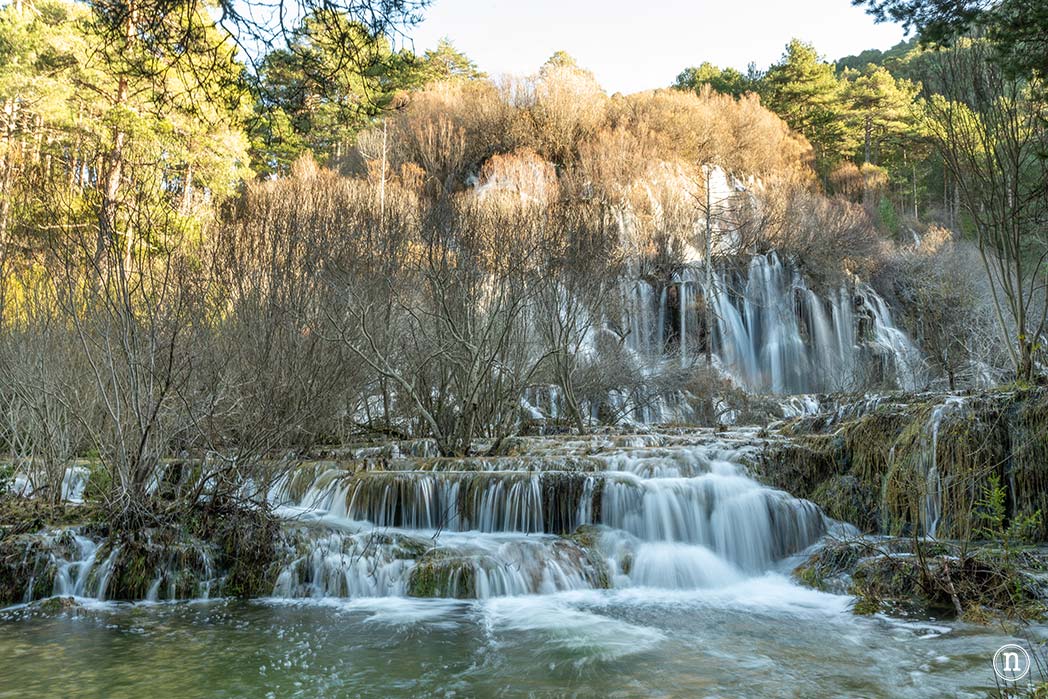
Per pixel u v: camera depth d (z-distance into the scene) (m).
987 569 8.35
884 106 66.81
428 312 15.90
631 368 22.77
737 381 35.47
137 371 9.48
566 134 54.69
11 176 10.20
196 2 5.16
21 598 8.38
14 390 10.41
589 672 6.30
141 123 22.33
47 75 23.77
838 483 11.59
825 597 8.95
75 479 11.22
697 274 38.72
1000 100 12.34
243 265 11.81
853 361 35.47
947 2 10.81
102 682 6.00
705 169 53.44
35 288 10.26
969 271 32.34
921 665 6.41
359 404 17.59
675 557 9.76
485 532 11.22
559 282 17.12
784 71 70.31
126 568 8.68
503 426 16.73
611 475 11.30
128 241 9.95
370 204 17.09
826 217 46.31
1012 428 10.09
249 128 5.93
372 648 6.95
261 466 10.30
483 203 19.06
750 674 6.24
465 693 5.83
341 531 10.08
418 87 57.62
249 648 6.91
